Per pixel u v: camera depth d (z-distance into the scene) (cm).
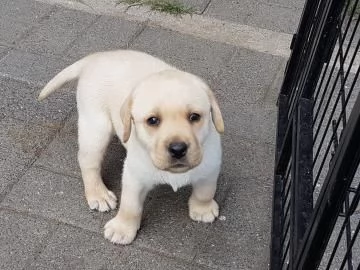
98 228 87
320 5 95
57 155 97
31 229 86
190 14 130
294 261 70
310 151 81
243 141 101
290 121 93
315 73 88
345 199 63
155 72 81
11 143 98
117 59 88
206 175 82
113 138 100
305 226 73
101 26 125
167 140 72
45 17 126
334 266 84
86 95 87
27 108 104
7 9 127
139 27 126
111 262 82
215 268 82
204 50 121
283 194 89
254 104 109
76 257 83
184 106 73
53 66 114
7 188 91
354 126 55
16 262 81
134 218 84
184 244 85
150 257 83
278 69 118
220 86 112
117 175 95
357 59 119
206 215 88
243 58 120
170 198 92
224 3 134
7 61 114
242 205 91
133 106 76
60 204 89
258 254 85
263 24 129
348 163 56
